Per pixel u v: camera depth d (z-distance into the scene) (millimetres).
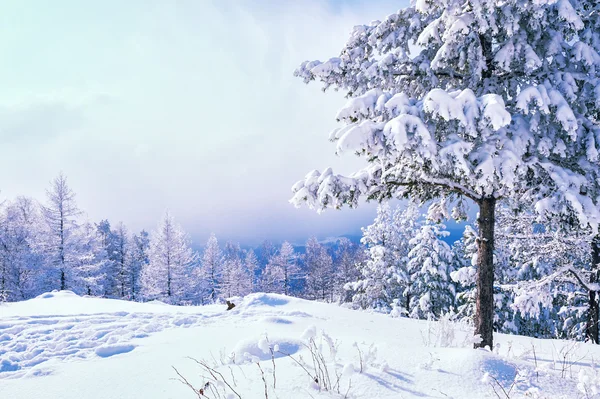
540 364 4270
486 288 6141
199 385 3365
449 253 23281
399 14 6668
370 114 5316
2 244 26375
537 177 5555
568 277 10031
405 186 6922
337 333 6676
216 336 5996
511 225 10766
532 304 8930
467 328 8516
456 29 5566
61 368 4398
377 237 27078
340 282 64250
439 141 5371
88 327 6691
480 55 5973
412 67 6625
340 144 4879
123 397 3279
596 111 5707
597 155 5230
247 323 7535
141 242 60531
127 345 5445
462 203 7496
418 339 6902
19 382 3863
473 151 5227
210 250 52625
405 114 4887
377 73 6480
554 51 5703
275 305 10711
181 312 8898
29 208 30969
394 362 3545
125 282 47062
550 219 6039
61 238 27891
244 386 3121
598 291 9844
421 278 24109
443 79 6801
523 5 5375
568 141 5605
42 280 26656
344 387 2992
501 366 3414
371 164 6738
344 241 110250
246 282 57594
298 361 3525
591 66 5547
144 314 8133
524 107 4984
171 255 34594
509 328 16719
